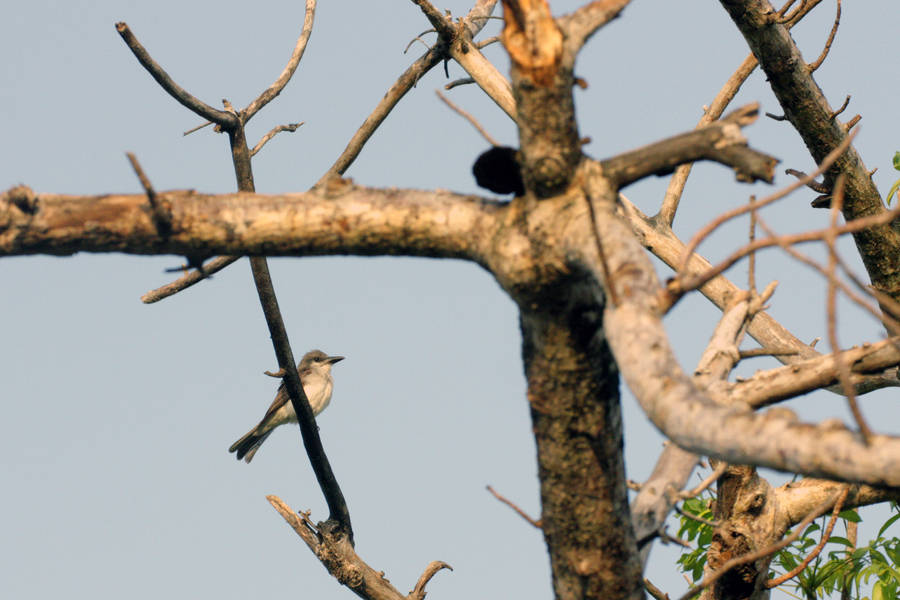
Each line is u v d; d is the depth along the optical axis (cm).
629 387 514
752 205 522
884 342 794
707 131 610
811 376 802
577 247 593
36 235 668
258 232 673
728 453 461
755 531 1013
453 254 670
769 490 1039
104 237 671
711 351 855
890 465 416
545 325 637
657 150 617
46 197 676
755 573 1005
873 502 1034
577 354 639
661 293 539
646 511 777
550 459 671
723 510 1034
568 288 618
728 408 473
